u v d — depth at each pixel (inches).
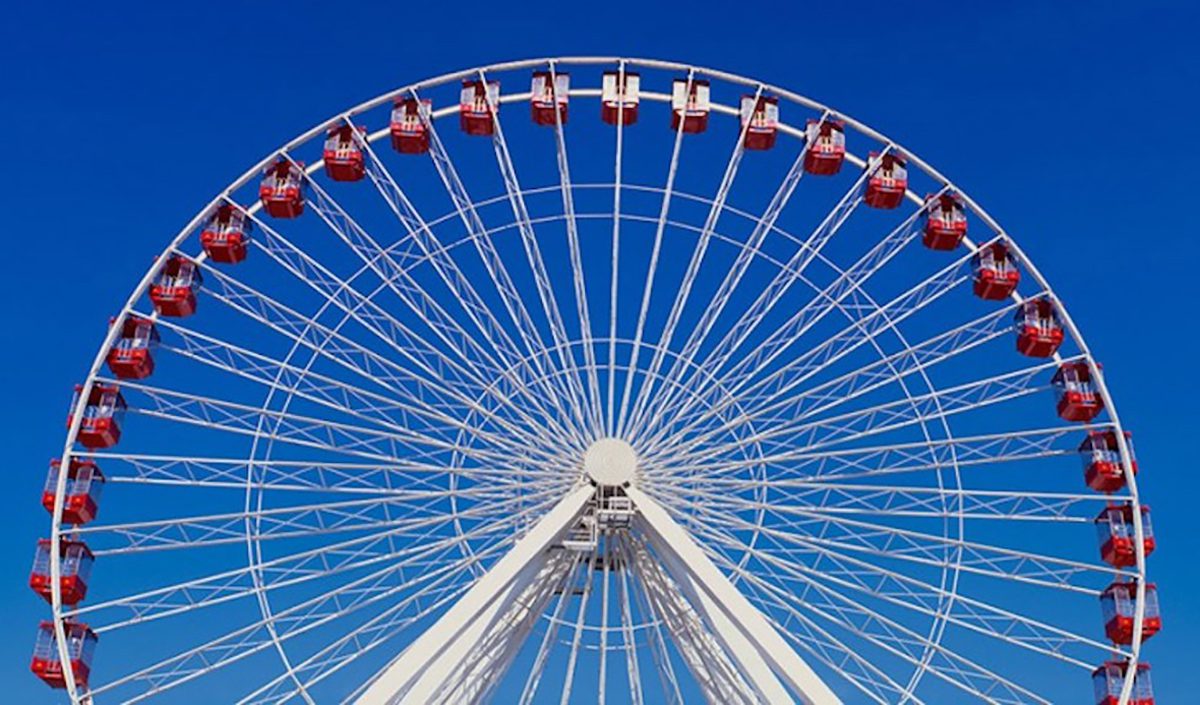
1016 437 1617.9
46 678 1546.5
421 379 1603.1
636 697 1626.5
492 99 1793.8
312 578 1537.9
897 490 1608.0
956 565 1590.8
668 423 1624.0
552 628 1632.6
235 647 1503.4
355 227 1646.2
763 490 1622.8
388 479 1593.3
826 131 1785.2
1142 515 1627.7
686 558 1498.5
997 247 1755.7
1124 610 1603.1
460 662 1466.5
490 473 1595.7
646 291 1648.6
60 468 1590.8
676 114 1807.3
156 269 1676.9
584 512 1594.5
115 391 1646.2
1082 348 1680.6
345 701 1502.2
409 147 1804.9
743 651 1508.4
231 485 1571.1
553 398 1624.0
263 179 1755.7
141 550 1557.6
